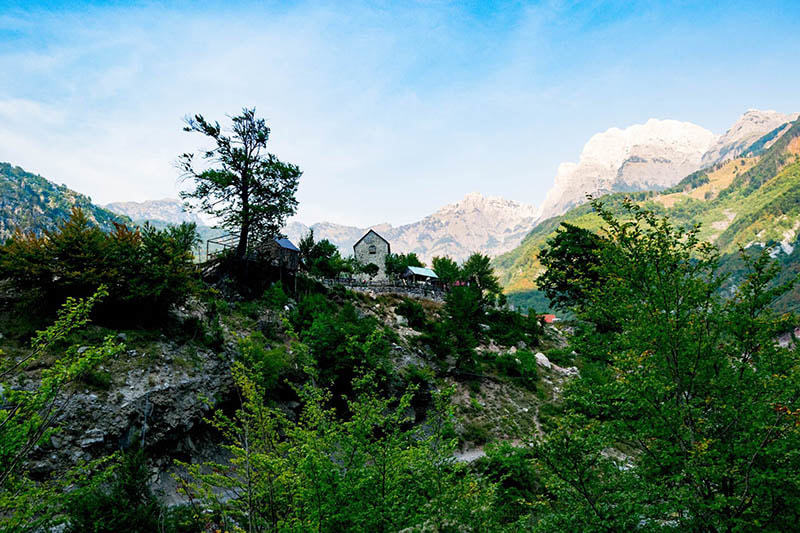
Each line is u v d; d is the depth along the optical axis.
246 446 9.04
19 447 8.19
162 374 21.05
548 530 9.52
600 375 12.91
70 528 10.66
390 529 9.12
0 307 20.92
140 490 11.89
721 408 10.20
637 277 11.91
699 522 9.01
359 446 10.43
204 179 37.62
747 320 10.28
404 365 35.56
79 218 23.03
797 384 8.87
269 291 37.09
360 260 72.12
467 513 9.14
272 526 8.99
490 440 31.34
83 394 17.31
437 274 72.88
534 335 56.12
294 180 41.06
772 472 8.60
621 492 9.20
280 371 24.98
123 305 23.55
